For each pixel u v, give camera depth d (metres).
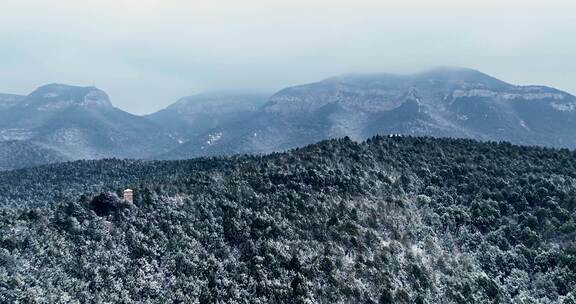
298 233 115.94
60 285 90.31
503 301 107.44
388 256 112.06
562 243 123.00
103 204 116.94
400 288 103.50
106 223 112.12
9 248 96.50
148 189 128.50
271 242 110.06
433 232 127.56
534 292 110.94
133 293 94.88
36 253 96.69
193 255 105.75
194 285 98.06
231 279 101.56
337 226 118.38
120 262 101.00
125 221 113.25
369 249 113.81
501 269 118.12
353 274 105.75
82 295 89.25
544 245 122.31
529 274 116.56
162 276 100.56
